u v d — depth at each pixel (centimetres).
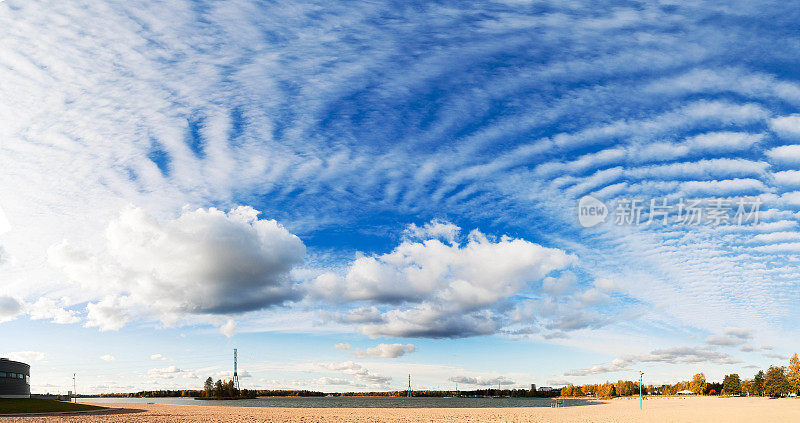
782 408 9975
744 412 8806
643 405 14738
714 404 13662
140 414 9700
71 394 16212
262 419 8562
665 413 9319
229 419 8481
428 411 11975
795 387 17025
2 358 11631
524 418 8762
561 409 12938
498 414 10288
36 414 8769
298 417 9212
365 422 7825
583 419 8212
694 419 7444
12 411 8875
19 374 12306
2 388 11512
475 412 11338
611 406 14550
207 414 10038
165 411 11188
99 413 9656
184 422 7744
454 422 7800
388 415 10012
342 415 9950
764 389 19838
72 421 7631
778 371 18050
